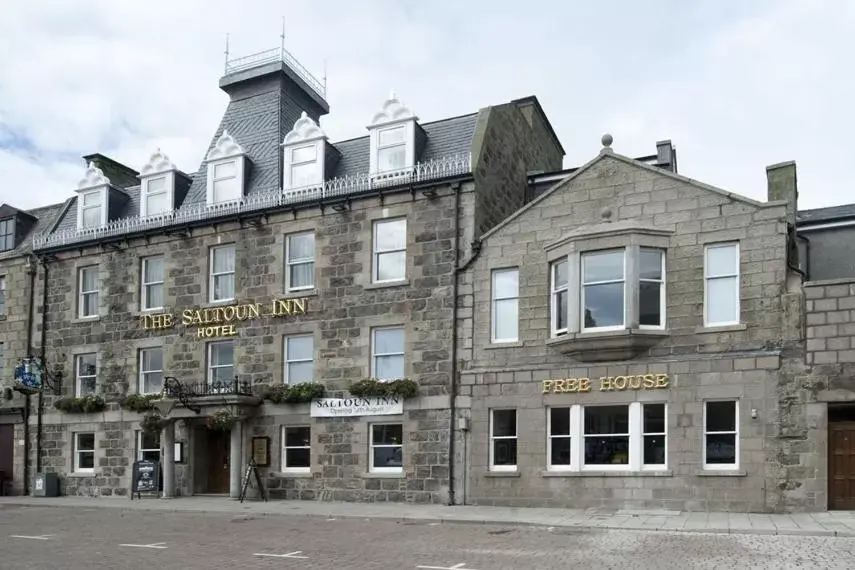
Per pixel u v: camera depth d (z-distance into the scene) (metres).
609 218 20.28
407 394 22.27
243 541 15.17
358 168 25.38
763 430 18.16
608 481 19.52
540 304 21.09
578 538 14.76
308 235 25.20
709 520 16.73
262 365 24.97
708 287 19.28
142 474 25.28
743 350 18.62
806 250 23.25
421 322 22.64
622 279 19.69
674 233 19.66
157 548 14.47
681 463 18.81
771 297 18.55
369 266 23.75
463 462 21.47
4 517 21.16
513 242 21.72
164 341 26.91
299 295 24.61
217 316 25.91
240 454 24.28
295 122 28.66
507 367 21.22
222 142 27.22
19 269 30.47
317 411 23.70
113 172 32.94
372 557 12.91
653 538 14.59
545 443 20.45
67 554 13.98
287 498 23.81
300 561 12.65
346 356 23.66
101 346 28.19
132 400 26.77
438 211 22.95
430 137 24.84
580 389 20.08
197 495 25.69
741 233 19.02
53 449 28.59
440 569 11.70
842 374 17.70
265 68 28.66
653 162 26.34
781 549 13.13
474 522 17.48
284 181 25.86
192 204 27.94
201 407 24.61
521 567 11.77
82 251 29.19
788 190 22.67
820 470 17.64
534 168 27.88
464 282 22.25
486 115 23.98
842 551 12.90
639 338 19.27
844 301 17.92
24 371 27.66
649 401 19.34
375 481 22.59
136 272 27.95
